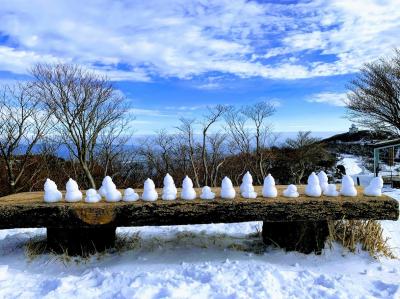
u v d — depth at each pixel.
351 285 3.57
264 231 4.81
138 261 4.18
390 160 21.95
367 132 27.42
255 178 19.45
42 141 15.40
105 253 4.41
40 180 15.32
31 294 3.37
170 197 4.23
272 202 4.12
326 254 4.42
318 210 4.15
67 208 3.97
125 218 4.04
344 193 4.44
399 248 4.95
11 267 4.04
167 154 18.25
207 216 4.09
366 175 20.03
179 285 3.44
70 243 4.33
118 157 17.39
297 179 19.25
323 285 3.59
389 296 3.33
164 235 5.14
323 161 21.33
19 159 15.37
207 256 4.33
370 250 4.47
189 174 18.25
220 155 19.33
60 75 18.14
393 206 4.19
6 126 15.59
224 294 3.29
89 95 15.44
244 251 4.52
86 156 15.56
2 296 3.33
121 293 3.30
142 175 17.77
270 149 20.86
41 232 5.27
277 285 3.54
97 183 16.67
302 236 4.45
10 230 5.45
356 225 4.73
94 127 16.00
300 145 21.12
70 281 3.61
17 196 4.66
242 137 25.28
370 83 22.94
